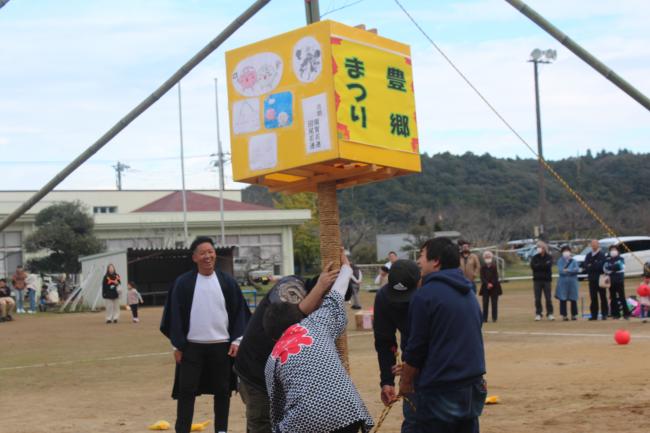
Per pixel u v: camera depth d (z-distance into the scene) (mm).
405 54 8180
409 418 5926
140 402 11531
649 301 20328
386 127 7863
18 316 34094
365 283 48781
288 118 7719
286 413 5191
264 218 62719
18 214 14148
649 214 68875
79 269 50281
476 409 5836
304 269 72750
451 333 5605
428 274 5902
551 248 50500
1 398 12336
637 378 11195
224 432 8344
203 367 8336
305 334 5383
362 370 13648
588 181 80812
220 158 58688
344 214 83375
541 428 8375
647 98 10930
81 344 21125
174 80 12820
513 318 23125
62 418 10383
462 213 73688
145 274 47125
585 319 21766
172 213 60844
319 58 7504
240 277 54562
